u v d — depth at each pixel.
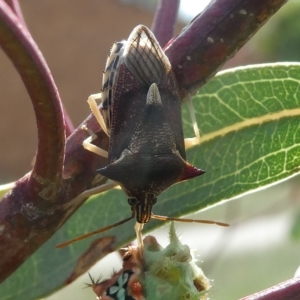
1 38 0.06
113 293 0.07
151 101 0.07
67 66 0.53
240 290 0.23
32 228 0.06
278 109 0.08
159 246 0.07
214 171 0.08
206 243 0.30
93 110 0.07
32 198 0.06
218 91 0.08
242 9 0.06
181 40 0.07
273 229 0.31
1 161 0.50
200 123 0.08
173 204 0.08
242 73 0.08
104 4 0.55
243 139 0.08
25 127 0.50
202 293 0.07
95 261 0.07
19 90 0.50
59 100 0.06
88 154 0.07
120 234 0.07
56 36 0.53
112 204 0.08
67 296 0.20
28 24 0.52
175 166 0.07
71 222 0.07
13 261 0.06
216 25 0.06
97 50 0.54
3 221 0.06
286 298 0.06
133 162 0.07
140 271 0.07
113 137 0.07
